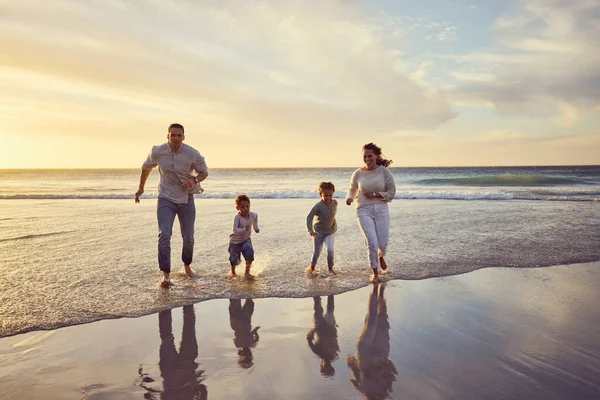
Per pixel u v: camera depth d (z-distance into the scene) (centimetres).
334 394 255
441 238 840
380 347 328
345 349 326
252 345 336
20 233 932
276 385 268
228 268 605
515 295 465
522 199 1841
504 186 3131
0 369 292
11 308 424
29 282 522
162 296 469
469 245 762
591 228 965
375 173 567
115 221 1147
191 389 263
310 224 571
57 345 335
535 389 259
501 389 259
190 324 385
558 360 300
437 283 519
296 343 339
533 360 301
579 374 278
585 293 470
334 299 460
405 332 359
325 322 389
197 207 1555
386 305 436
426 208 1459
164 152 541
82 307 429
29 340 345
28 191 2795
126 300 453
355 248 752
